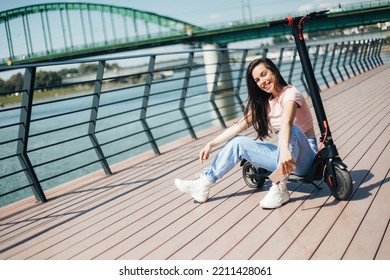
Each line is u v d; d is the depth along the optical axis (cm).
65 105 3975
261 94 288
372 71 1594
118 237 275
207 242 246
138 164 509
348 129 518
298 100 271
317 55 1088
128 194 378
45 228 316
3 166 867
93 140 470
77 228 305
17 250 277
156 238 263
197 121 1370
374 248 210
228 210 294
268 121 291
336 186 277
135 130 1287
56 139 1304
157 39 5828
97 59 436
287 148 258
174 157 516
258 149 292
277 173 266
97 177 470
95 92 457
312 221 253
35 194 397
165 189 375
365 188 295
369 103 722
